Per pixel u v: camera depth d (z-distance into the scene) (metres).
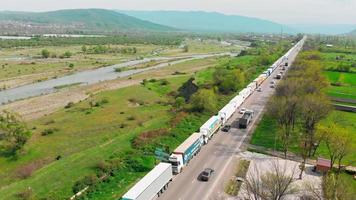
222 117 93.00
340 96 131.62
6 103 133.50
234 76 143.00
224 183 62.59
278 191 50.44
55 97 144.50
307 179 63.62
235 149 78.69
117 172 67.75
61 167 71.06
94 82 178.88
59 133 95.69
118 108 123.38
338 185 53.56
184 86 155.25
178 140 84.94
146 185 53.25
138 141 83.31
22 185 64.19
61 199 57.50
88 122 106.19
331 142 67.44
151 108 124.56
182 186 61.47
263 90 141.00
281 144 81.12
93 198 57.75
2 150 81.25
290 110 81.75
